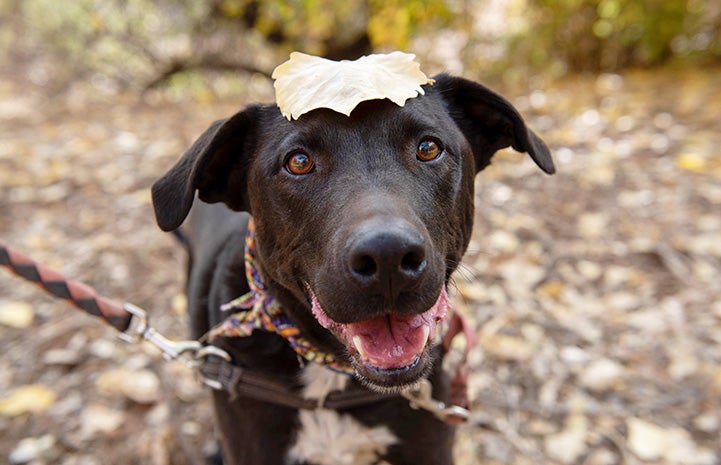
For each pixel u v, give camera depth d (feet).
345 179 5.83
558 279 13.17
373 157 5.93
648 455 9.42
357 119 6.00
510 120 7.03
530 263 13.58
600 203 15.83
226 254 7.70
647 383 10.63
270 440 7.35
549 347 11.35
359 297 5.34
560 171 17.40
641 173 17.11
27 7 29.78
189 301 8.75
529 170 17.46
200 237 8.93
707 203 15.53
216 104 26.21
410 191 5.81
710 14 26.50
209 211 9.00
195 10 27.86
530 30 25.86
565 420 10.04
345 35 25.66
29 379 11.10
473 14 24.53
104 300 7.22
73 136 21.45
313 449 7.43
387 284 5.20
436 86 6.94
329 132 5.98
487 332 11.68
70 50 29.63
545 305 12.39
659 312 12.15
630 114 20.92
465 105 7.21
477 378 10.74
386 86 5.85
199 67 28.96
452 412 6.96
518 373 10.87
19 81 30.17
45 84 30.09
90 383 10.98
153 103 27.02
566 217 15.34
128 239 15.08
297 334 6.75
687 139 18.70
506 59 26.04
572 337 11.59
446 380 7.38
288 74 6.04
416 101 6.28
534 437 9.80
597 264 13.57
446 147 6.25
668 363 11.01
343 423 7.25
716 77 24.53
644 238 14.25
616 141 19.06
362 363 5.81
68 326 12.23
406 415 7.20
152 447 9.73
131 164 18.93
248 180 6.75
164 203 6.46
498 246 14.07
